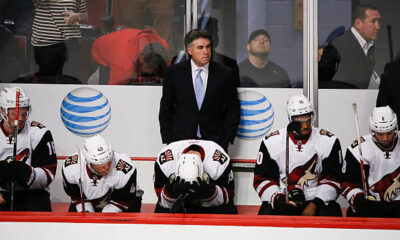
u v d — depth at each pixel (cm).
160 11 1730
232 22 1725
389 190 1445
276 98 1741
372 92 1734
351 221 969
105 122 1755
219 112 1642
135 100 1753
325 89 1739
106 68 1747
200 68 1634
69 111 1748
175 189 1209
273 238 964
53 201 1738
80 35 1739
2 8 1727
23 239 973
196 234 968
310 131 1450
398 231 951
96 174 1329
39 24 1730
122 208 1360
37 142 1478
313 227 957
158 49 1742
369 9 1717
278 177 1489
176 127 1638
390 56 1727
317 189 1456
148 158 1755
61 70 1745
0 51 1736
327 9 1723
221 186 1349
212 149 1368
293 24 1720
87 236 972
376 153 1438
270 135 1491
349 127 1741
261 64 1734
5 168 1298
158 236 971
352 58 1730
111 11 1736
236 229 965
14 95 1408
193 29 1672
